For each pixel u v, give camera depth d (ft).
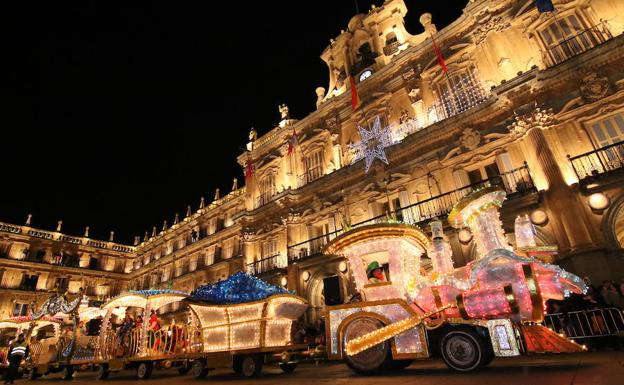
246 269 81.30
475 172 53.78
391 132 65.77
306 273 67.67
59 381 40.78
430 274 23.45
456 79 60.29
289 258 72.28
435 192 55.57
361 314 22.58
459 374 18.80
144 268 142.20
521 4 55.01
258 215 83.82
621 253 37.29
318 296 67.21
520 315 19.01
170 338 36.76
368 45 79.25
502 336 18.78
